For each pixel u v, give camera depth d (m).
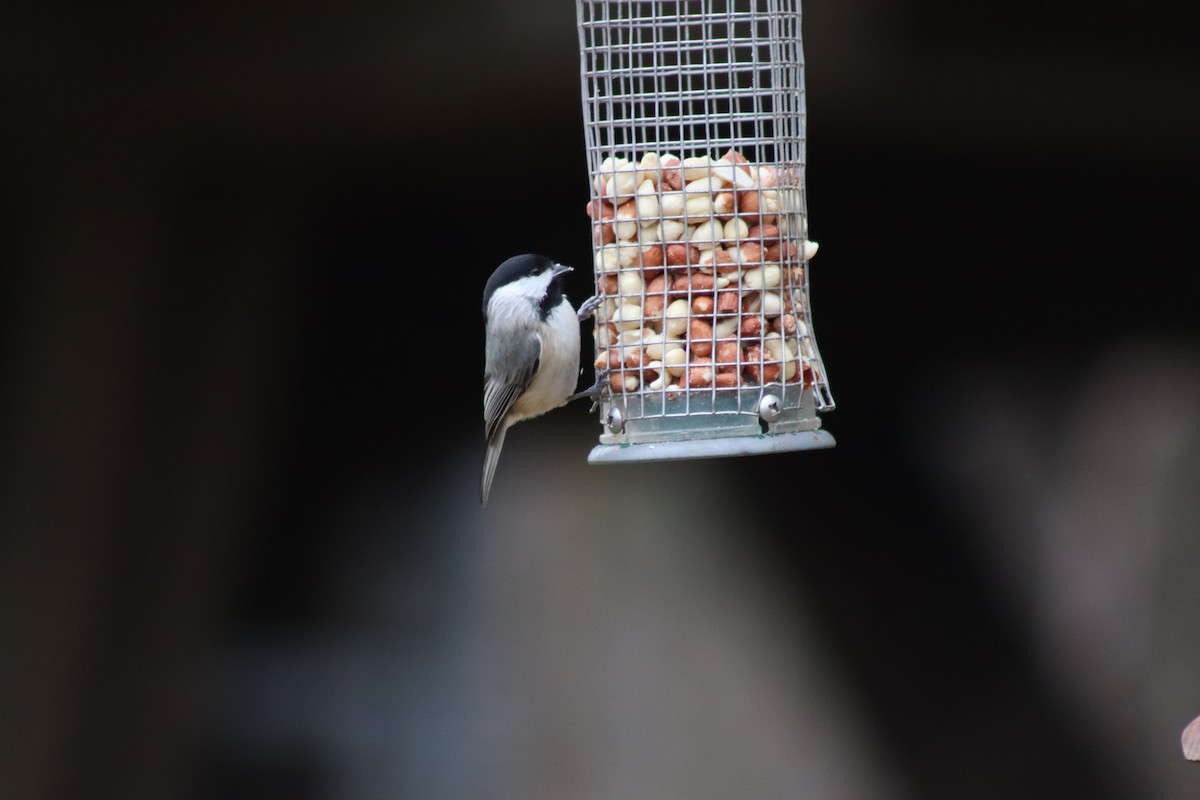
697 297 7.03
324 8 10.50
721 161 7.10
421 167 12.05
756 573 12.21
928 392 12.66
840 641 12.01
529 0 10.43
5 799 11.30
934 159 12.61
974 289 12.84
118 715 11.63
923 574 12.12
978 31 10.61
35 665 11.43
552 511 12.45
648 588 12.17
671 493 12.45
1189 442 12.04
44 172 11.47
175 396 11.94
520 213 12.72
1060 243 12.81
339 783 11.81
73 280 11.61
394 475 12.61
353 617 12.18
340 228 12.52
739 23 8.73
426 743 11.85
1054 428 12.38
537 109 11.07
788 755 11.73
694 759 11.71
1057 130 11.80
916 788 11.66
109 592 11.68
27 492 11.52
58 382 11.61
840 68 10.81
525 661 11.99
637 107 8.20
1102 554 11.95
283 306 12.43
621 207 7.11
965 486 12.34
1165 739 11.47
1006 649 11.91
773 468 12.47
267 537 12.28
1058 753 11.57
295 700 11.93
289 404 12.47
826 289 12.85
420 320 12.85
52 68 10.81
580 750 11.74
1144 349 12.49
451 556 12.37
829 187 12.82
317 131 11.33
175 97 11.02
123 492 11.75
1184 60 10.95
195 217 11.94
